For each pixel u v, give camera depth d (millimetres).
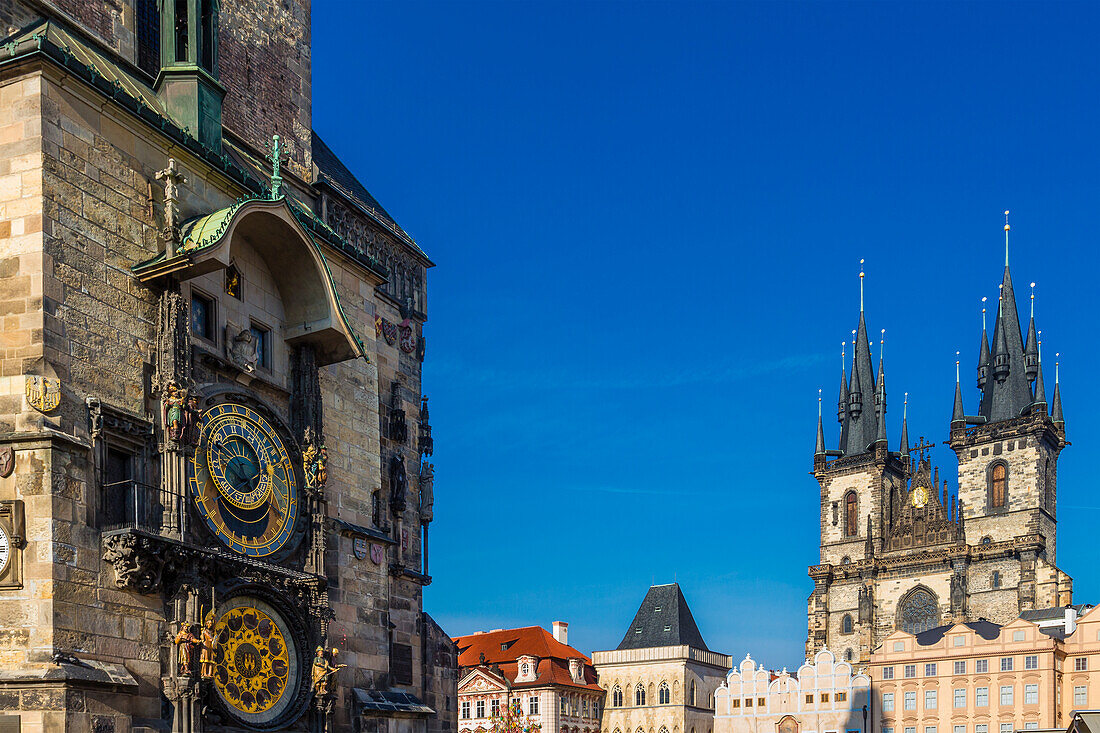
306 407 31344
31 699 22344
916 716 131250
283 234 30438
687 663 167375
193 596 25719
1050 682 120875
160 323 26906
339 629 32312
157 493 25859
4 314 24188
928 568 152250
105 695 23328
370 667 33469
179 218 27828
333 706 30016
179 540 25406
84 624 23422
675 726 164875
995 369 155125
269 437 29453
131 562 24203
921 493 158000
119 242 26422
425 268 46906
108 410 24844
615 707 170125
